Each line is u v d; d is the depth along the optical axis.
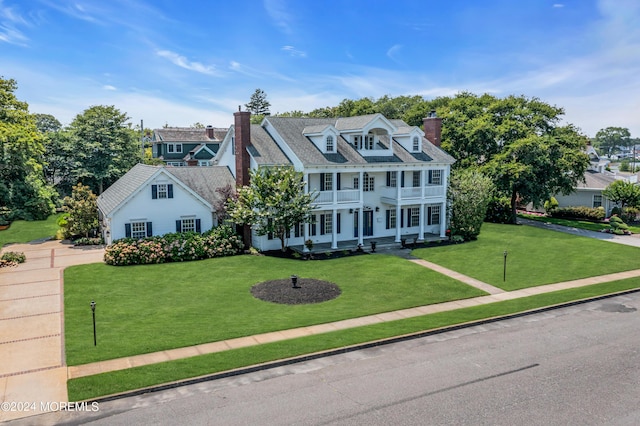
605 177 57.69
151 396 13.62
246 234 33.66
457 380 14.77
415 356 16.75
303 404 13.19
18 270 27.78
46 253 32.62
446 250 35.03
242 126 34.00
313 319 20.34
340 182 35.88
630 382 14.73
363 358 16.55
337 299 23.42
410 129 39.44
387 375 15.12
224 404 13.16
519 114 49.72
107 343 17.30
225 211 34.09
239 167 34.56
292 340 17.81
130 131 57.81
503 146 49.28
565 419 12.54
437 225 41.03
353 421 12.31
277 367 15.72
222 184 36.97
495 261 32.06
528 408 13.08
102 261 30.19
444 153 40.47
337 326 19.67
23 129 43.50
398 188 36.72
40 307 21.38
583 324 20.41
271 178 31.14
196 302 22.48
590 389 14.24
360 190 34.75
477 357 16.66
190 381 14.41
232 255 32.34
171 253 30.30
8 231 40.12
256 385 14.38
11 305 21.59
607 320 20.95
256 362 15.68
